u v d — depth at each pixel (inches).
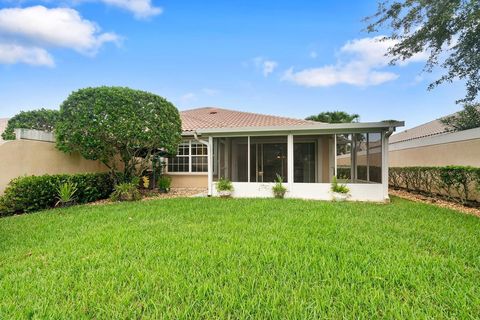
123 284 115.6
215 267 131.9
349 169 473.1
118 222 232.5
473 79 368.8
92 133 353.1
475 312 93.0
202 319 90.8
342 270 124.9
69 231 205.8
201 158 541.3
